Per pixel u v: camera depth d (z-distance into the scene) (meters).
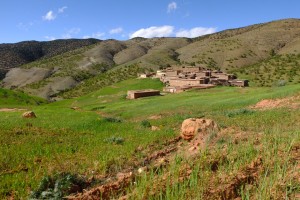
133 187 12.18
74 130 27.64
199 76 137.00
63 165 16.03
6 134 23.91
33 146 20.11
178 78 125.69
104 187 12.14
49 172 14.73
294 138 15.84
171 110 55.06
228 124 29.88
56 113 45.25
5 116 39.75
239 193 10.80
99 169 15.44
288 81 179.25
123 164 16.64
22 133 25.09
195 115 42.81
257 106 47.41
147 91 97.75
